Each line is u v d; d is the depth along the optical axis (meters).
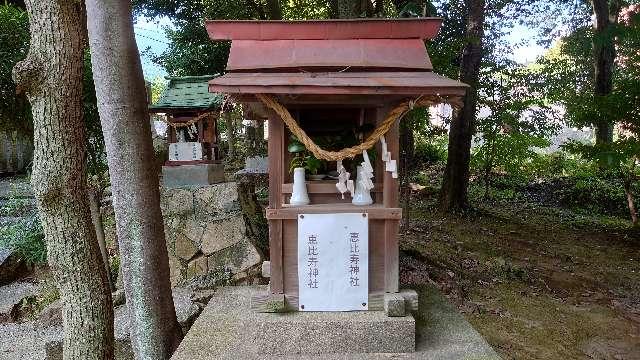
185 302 4.64
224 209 5.38
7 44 5.54
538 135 11.65
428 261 6.95
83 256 3.50
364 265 3.17
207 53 11.47
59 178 3.39
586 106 9.16
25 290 6.11
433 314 3.69
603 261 7.96
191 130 5.61
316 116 3.47
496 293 6.30
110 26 3.26
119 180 3.39
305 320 3.06
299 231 3.14
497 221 10.21
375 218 3.17
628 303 6.26
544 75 11.20
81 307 3.50
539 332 5.28
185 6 11.79
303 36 3.12
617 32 8.95
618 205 11.94
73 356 3.54
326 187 3.28
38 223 6.88
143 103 3.43
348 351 3.05
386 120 2.99
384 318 3.08
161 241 3.53
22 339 4.98
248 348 3.18
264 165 7.64
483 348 3.10
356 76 2.91
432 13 6.82
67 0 3.34
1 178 11.98
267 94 2.90
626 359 4.79
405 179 8.81
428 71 3.05
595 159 8.66
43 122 3.35
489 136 10.77
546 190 13.63
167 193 5.39
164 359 3.50
